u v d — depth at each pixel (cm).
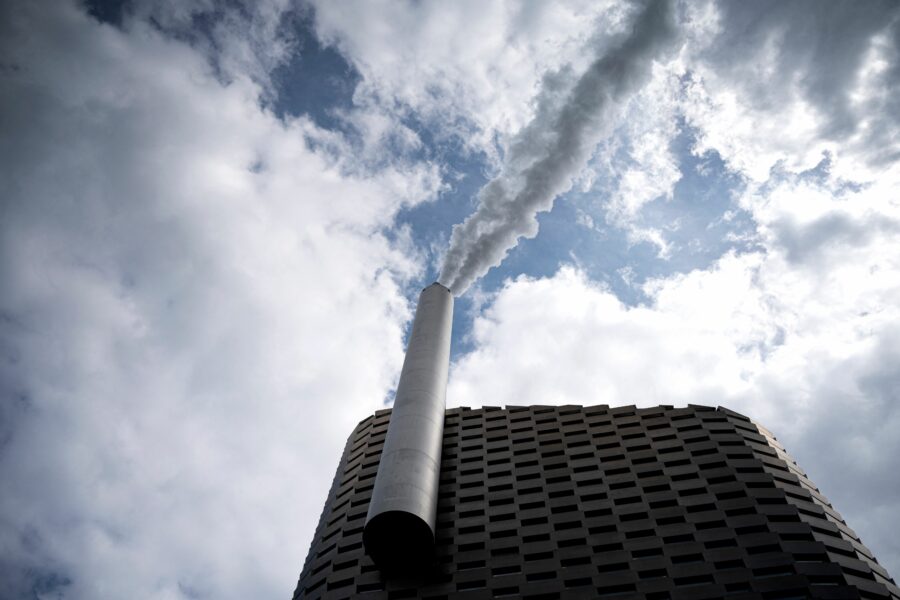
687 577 3744
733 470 4522
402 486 4128
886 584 3781
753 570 3719
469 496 4669
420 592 3947
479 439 5334
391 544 4047
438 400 5066
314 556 4694
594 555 4000
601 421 5322
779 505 4175
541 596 3797
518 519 4388
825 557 3788
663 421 5191
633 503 4356
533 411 5622
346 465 5562
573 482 4656
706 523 4084
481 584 3959
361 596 3972
